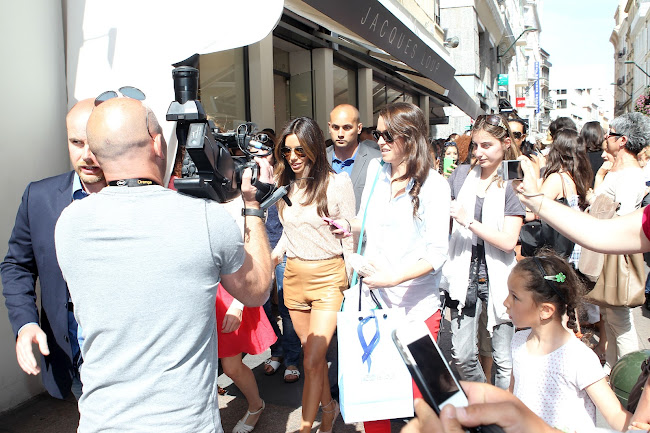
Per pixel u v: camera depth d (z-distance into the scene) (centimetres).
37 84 362
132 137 159
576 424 223
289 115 915
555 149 414
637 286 360
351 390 246
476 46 2131
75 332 256
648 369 169
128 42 354
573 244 330
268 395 404
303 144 308
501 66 3359
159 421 150
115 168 160
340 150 501
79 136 237
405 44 580
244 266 172
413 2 1282
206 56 661
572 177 410
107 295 152
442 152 938
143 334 151
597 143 577
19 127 351
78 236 156
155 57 348
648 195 436
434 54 732
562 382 225
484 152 310
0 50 337
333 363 418
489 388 106
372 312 253
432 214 270
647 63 4722
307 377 306
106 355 154
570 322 317
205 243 155
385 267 278
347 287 320
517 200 295
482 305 328
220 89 695
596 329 530
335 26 507
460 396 101
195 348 158
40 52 363
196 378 158
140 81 351
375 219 284
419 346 109
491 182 315
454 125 2111
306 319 329
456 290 314
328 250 314
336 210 319
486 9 2348
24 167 355
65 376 265
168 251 152
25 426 340
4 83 341
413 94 1700
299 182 318
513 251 309
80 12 367
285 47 884
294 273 321
